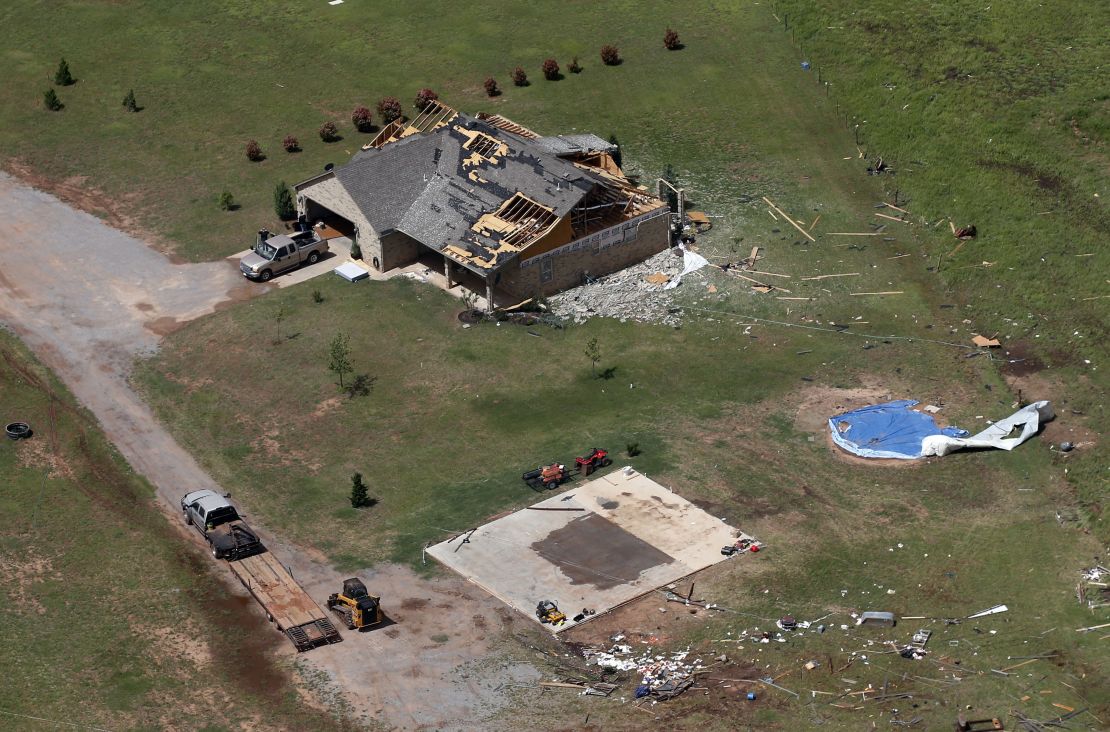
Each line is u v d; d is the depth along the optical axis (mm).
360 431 88688
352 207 104562
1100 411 86812
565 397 91500
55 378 93750
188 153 121188
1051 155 114500
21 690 67250
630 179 114125
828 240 106750
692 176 115312
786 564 75375
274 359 95438
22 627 71625
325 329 98312
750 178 114938
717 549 76750
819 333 96812
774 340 96375
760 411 89188
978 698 64875
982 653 67938
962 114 120375
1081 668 66562
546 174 103250
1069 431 85250
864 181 114062
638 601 73125
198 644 70875
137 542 78688
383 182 106062
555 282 102000
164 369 94875
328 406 91000
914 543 76688
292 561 77188
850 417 87625
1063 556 74875
